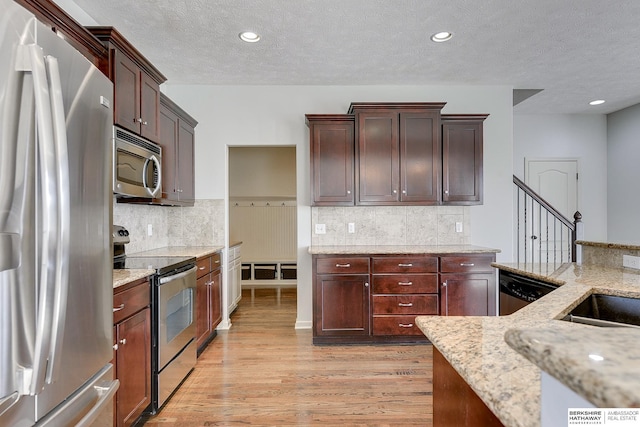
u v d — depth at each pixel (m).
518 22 2.57
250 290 5.57
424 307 3.22
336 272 3.22
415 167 3.44
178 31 2.67
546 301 1.32
